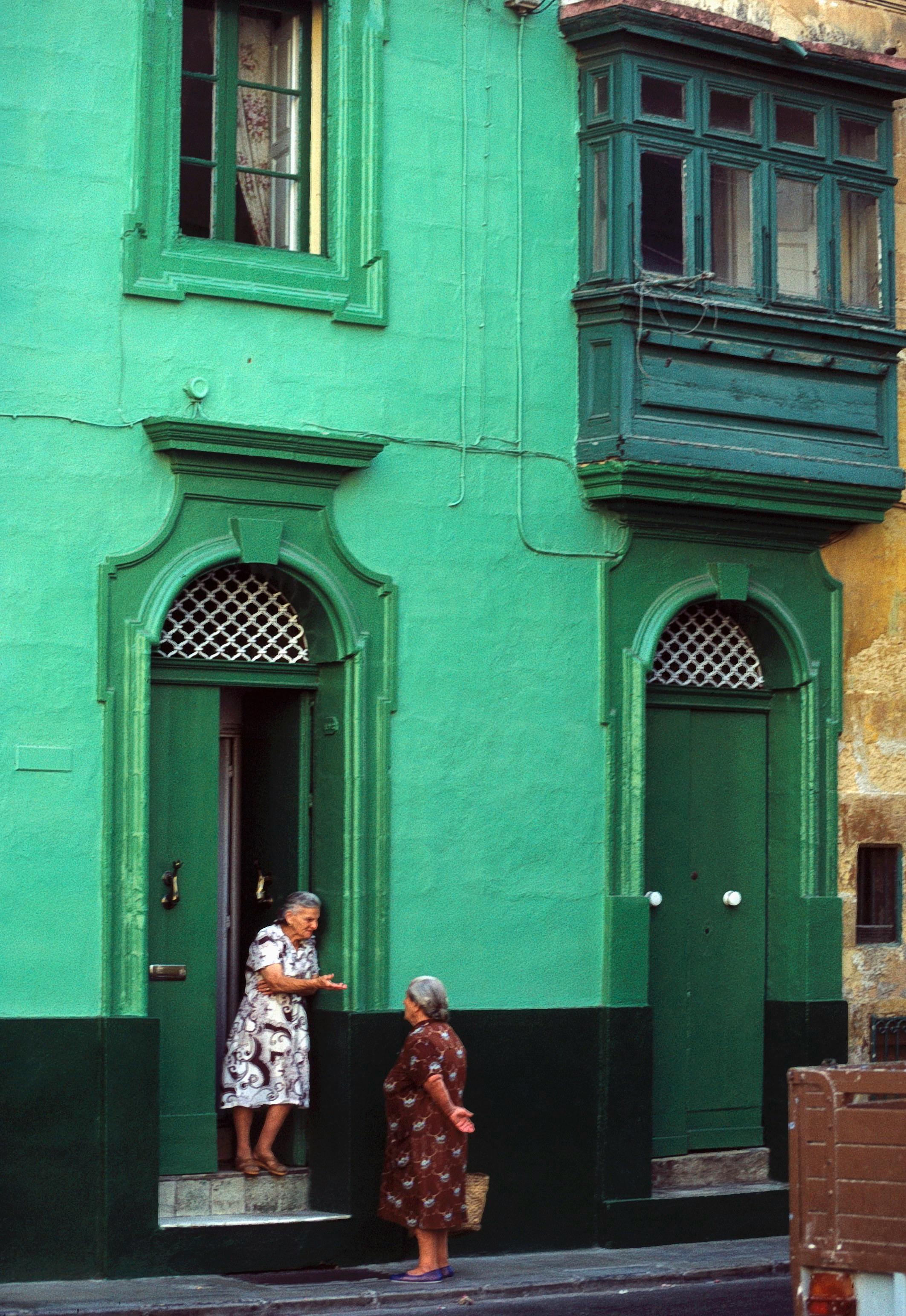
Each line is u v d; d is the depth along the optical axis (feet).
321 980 36.06
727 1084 42.37
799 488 41.52
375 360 37.63
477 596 38.63
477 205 39.17
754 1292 35.68
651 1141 39.93
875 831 44.01
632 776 40.27
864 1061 43.47
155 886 35.55
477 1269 36.09
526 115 39.93
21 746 33.47
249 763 38.99
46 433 34.04
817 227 42.52
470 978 37.96
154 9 35.58
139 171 35.14
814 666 43.16
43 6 34.47
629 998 39.65
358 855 36.70
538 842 39.01
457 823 38.04
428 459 38.19
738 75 41.37
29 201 34.12
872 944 44.06
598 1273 36.14
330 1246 35.55
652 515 40.52
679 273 40.29
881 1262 24.34
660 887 41.60
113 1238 33.32
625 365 39.42
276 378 36.42
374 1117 36.29
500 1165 37.86
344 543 36.99
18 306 33.91
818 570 43.42
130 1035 33.73
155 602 34.83
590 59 40.42
